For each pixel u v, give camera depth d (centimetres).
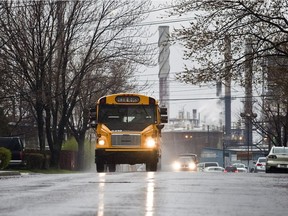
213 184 3409
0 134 11144
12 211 2020
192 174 4691
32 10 8819
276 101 11375
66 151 11481
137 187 3117
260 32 6888
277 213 2078
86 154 13338
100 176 4366
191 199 2508
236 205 2311
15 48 8688
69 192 2789
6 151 7125
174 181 3662
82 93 10862
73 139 13412
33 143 15075
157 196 2622
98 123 6078
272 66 7250
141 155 6006
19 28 8688
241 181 3744
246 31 6812
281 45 7269
